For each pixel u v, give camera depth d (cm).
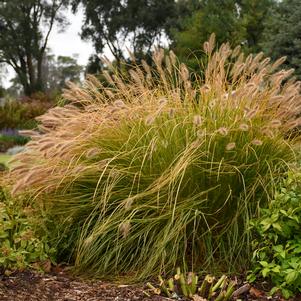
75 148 426
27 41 5203
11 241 403
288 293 346
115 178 411
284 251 349
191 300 346
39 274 382
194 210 403
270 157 429
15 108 2320
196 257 397
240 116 417
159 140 420
